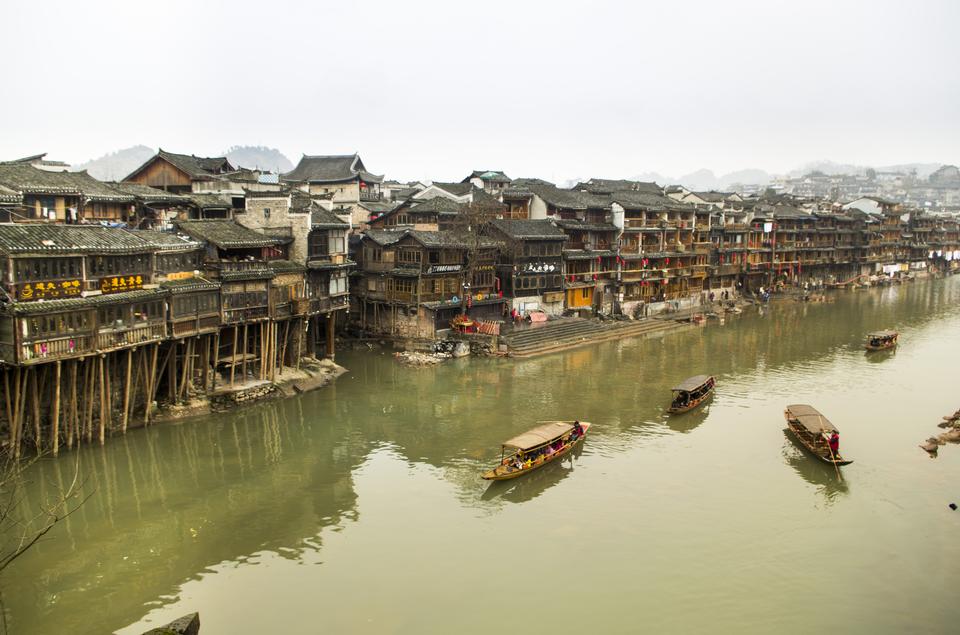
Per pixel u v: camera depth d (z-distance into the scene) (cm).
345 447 4322
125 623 2583
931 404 5397
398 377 5916
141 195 5647
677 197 11806
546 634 2584
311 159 10150
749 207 12106
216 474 3856
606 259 8819
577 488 3800
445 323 6919
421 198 8850
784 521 3462
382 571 2962
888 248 15000
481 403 5253
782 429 4766
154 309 4191
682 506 3603
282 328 5519
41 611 2642
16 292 3450
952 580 2988
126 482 3694
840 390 5778
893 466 4147
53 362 3600
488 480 3869
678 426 4812
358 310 7269
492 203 8325
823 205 14312
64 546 3078
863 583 2953
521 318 7588
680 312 9694
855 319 9519
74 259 3731
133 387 4328
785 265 12456
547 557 3100
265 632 2558
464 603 2759
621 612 2722
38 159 6069
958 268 17888
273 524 3341
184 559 3017
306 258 5706
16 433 3547
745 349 7406
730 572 3011
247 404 4909
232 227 5256
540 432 4225
